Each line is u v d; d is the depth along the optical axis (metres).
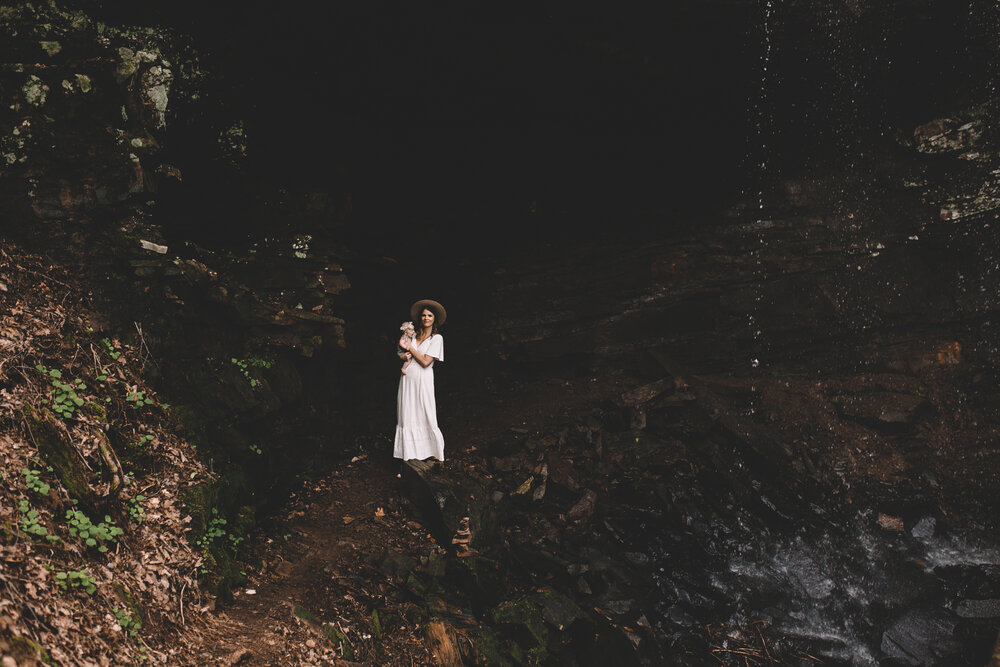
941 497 11.06
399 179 12.29
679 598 8.88
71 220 6.46
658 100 12.70
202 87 8.05
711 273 13.70
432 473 8.29
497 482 9.42
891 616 9.24
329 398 9.70
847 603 9.38
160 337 6.80
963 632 8.77
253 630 5.29
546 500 9.47
